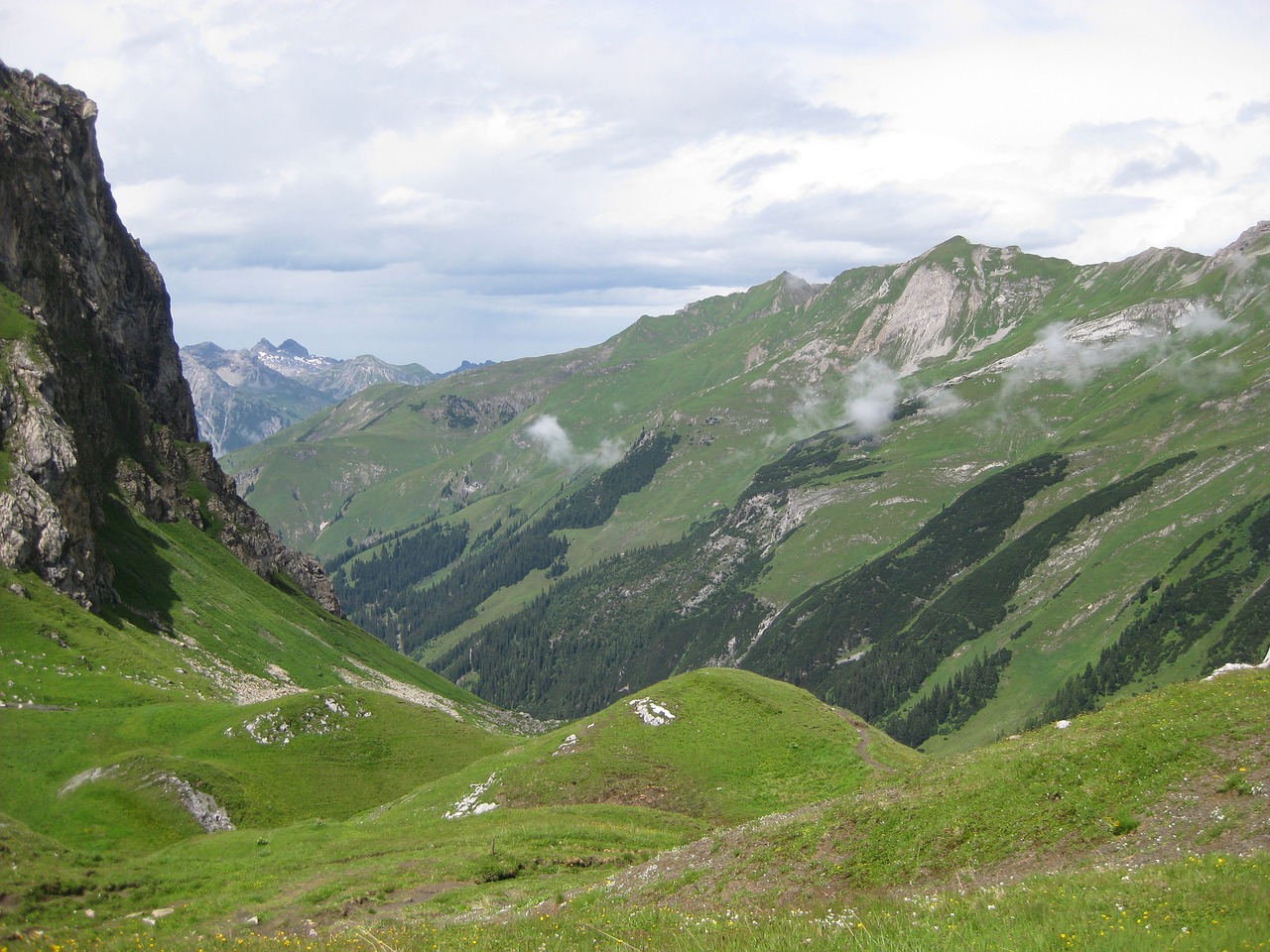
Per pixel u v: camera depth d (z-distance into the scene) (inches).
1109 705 1855.3
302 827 2795.3
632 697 3641.7
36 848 2036.2
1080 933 946.7
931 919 1096.2
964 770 1697.8
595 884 1875.0
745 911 1414.9
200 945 1504.7
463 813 3002.0
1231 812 1263.5
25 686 3604.8
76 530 4729.3
